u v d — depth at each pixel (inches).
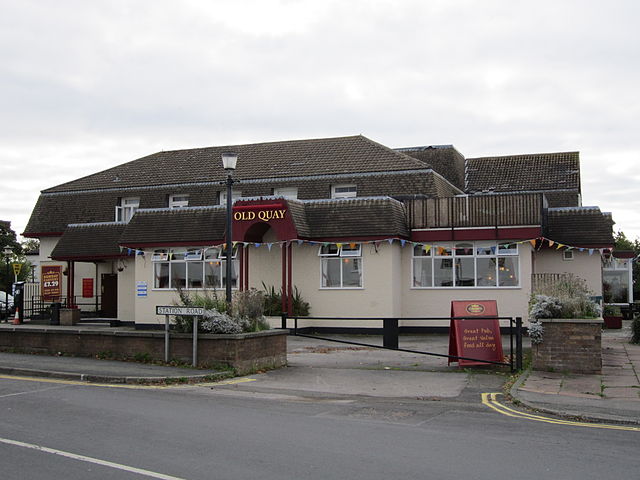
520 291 1014.4
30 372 593.3
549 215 1112.2
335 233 1048.8
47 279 1448.1
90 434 366.6
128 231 1169.4
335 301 1064.2
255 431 376.5
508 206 1017.5
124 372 580.7
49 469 298.7
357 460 315.0
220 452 328.8
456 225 1040.8
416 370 644.7
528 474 294.8
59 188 1501.0
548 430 390.6
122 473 292.4
